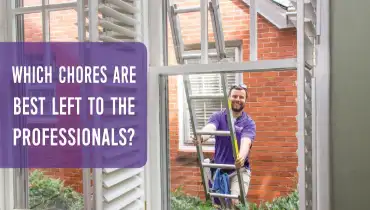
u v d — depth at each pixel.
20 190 1.58
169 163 1.78
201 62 1.59
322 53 1.42
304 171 1.24
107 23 1.30
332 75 1.41
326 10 1.40
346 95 1.40
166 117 1.75
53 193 1.66
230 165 1.94
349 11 1.38
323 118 1.42
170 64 1.74
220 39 1.69
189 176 1.94
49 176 1.66
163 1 1.72
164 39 1.71
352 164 1.39
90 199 1.27
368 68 1.37
